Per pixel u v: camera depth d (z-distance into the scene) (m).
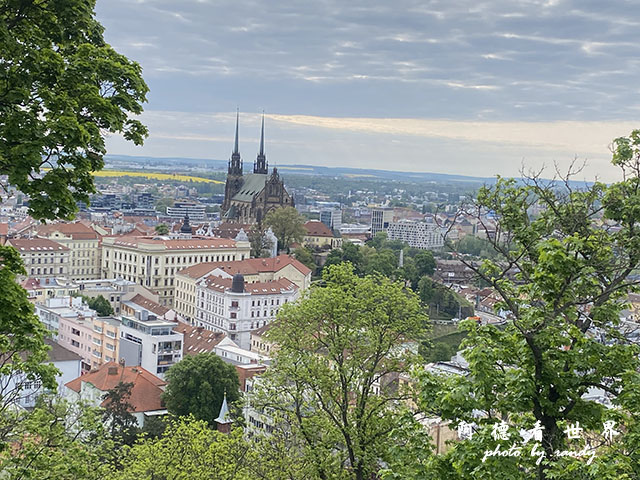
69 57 37.59
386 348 59.53
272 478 56.94
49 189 33.50
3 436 42.84
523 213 41.16
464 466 30.92
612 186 40.47
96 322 189.38
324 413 59.09
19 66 35.28
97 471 49.56
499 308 38.06
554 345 34.28
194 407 126.00
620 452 31.31
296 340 60.75
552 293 34.56
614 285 36.66
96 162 36.38
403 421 36.03
